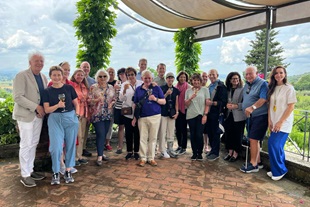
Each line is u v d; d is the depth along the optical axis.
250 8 4.25
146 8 5.43
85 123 4.12
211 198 2.95
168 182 3.41
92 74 5.70
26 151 3.14
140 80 4.65
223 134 4.97
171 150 4.67
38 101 3.15
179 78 4.75
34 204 2.71
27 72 3.09
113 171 3.80
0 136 4.32
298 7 3.91
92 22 5.61
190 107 4.38
